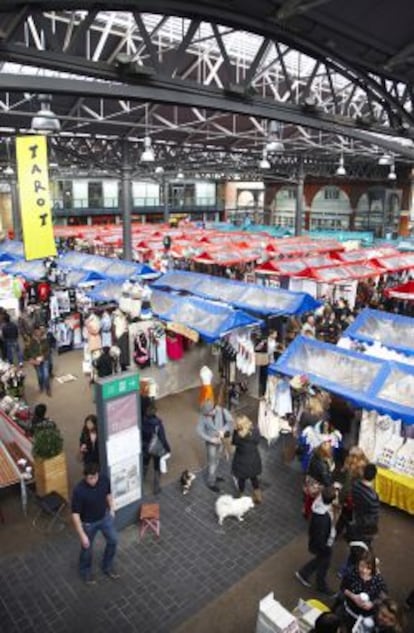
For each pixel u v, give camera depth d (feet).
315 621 12.80
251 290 39.27
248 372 29.76
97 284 43.91
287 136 67.62
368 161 102.63
